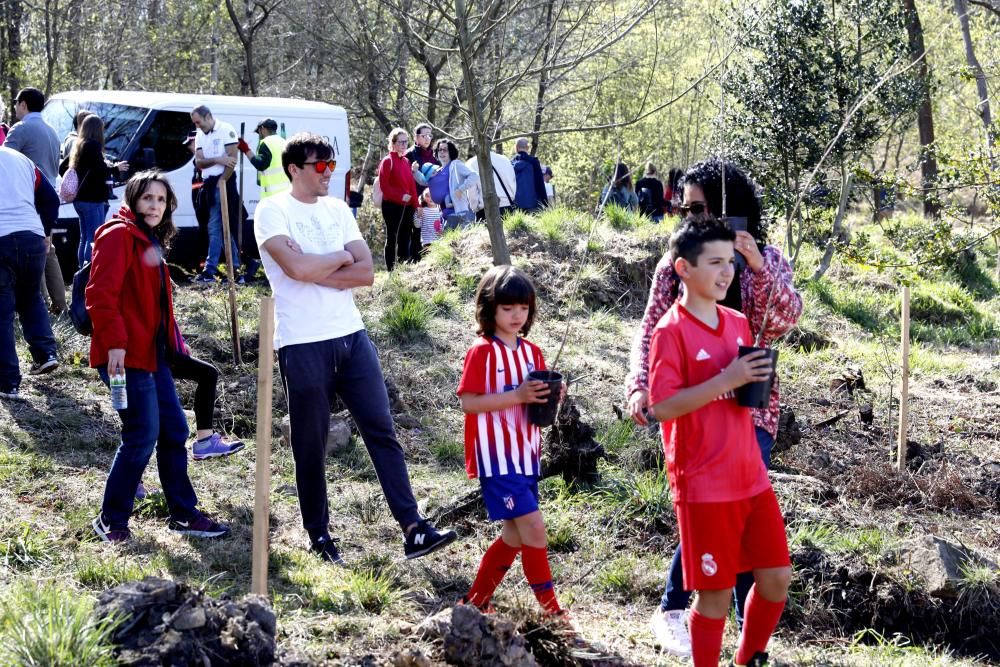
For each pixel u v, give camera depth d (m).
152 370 4.93
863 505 6.59
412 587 4.79
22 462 5.80
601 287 10.59
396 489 4.84
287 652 3.55
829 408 8.62
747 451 3.54
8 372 6.82
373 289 10.20
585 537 5.62
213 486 5.87
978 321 13.19
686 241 3.50
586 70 13.89
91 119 9.15
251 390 7.40
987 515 6.68
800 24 12.84
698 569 3.52
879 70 12.95
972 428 8.40
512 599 4.36
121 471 4.89
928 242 7.59
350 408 4.92
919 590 5.11
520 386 4.11
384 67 16.06
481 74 10.98
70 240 10.45
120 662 3.19
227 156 10.58
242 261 11.27
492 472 4.15
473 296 10.09
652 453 6.66
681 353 3.54
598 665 4.03
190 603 3.39
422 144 12.97
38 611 3.46
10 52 18.69
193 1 23.38
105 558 4.70
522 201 13.14
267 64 25.03
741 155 13.31
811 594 5.12
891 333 12.07
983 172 8.03
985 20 19.64
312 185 4.82
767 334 4.10
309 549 5.07
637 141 18.86
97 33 21.11
